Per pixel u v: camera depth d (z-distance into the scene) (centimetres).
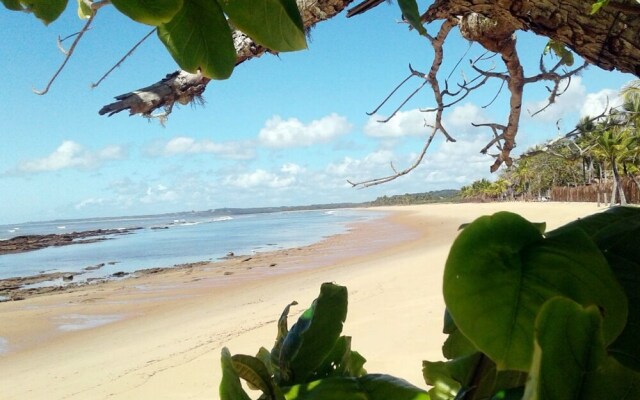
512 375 79
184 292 2517
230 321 1585
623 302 59
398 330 1045
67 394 1088
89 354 1502
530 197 9675
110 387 1071
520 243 62
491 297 58
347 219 10562
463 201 14975
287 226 8912
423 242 3906
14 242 7906
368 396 82
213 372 1055
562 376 49
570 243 62
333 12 186
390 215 10800
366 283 1838
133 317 2048
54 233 11281
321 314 102
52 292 2856
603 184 5975
